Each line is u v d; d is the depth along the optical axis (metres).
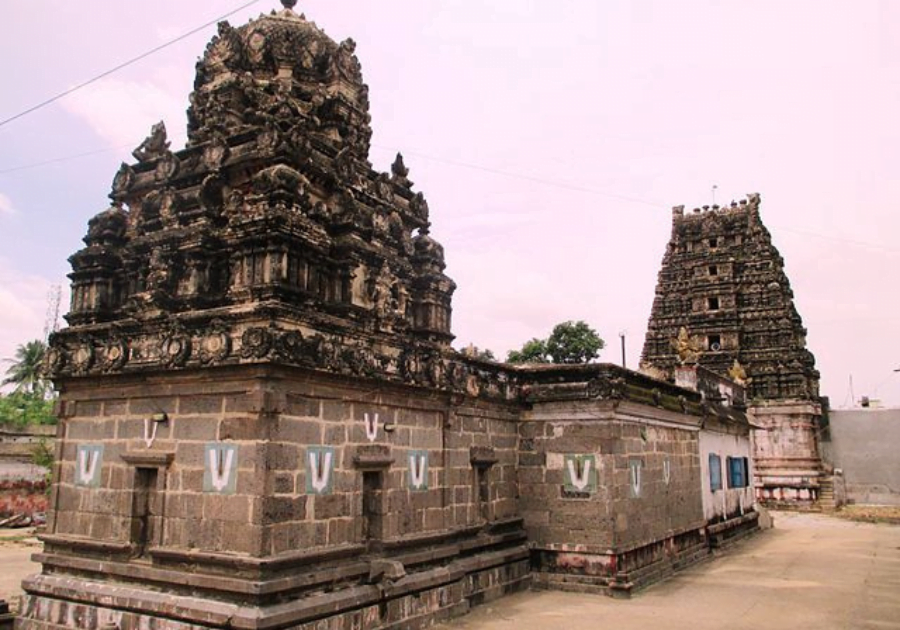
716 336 55.88
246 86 16.23
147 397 13.80
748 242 57.25
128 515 13.57
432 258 18.78
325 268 14.97
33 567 24.02
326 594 12.71
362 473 14.27
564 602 17.72
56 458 15.09
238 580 11.72
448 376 16.89
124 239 16.72
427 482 16.22
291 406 12.67
